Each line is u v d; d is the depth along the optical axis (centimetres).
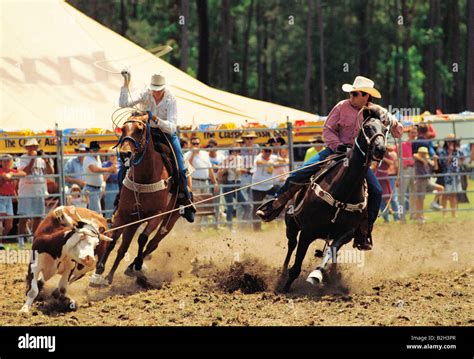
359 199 1017
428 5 5866
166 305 991
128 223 1141
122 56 2320
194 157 1812
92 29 2375
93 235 913
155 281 1170
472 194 2555
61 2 2402
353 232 1041
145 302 1008
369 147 977
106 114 2066
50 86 2127
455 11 5666
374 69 5800
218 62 6181
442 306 944
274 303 984
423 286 1081
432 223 1847
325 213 1020
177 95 2270
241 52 6444
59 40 2266
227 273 1184
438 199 2075
